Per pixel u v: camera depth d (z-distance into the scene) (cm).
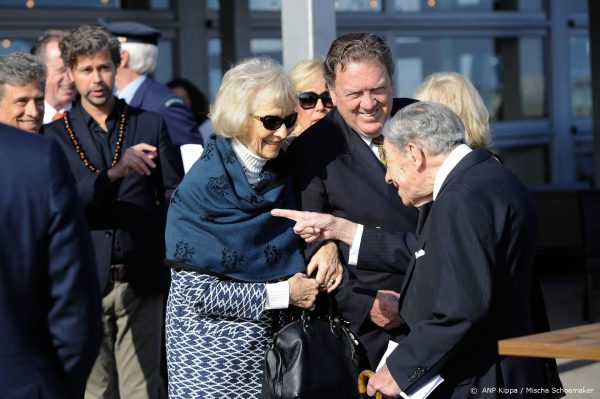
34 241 307
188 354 404
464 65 1214
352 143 429
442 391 365
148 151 511
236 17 973
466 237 353
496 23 1223
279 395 393
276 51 1082
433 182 377
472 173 368
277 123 401
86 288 314
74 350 312
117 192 520
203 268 399
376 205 422
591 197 875
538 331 430
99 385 535
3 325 302
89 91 522
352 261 414
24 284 306
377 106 418
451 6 1198
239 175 405
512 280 362
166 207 540
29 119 467
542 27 1261
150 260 532
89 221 516
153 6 1006
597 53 1063
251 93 399
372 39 421
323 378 396
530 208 369
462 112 462
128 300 527
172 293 411
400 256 408
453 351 353
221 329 404
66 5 955
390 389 365
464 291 349
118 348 538
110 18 975
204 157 411
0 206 304
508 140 1237
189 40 1024
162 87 668
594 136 1070
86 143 523
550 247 1086
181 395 406
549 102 1271
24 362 304
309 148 432
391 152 380
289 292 403
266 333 408
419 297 367
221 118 404
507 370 362
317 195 425
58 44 599
